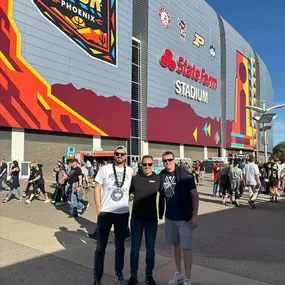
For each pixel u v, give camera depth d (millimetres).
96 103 31078
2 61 23297
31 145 25688
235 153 62594
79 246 6195
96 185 4406
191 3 50094
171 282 4336
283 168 13898
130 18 36344
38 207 11086
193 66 49438
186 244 4223
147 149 39750
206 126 52844
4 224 8242
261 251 6062
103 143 32656
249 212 10719
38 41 25938
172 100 44188
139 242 4430
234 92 62281
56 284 4375
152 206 4465
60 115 27375
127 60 35500
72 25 29078
